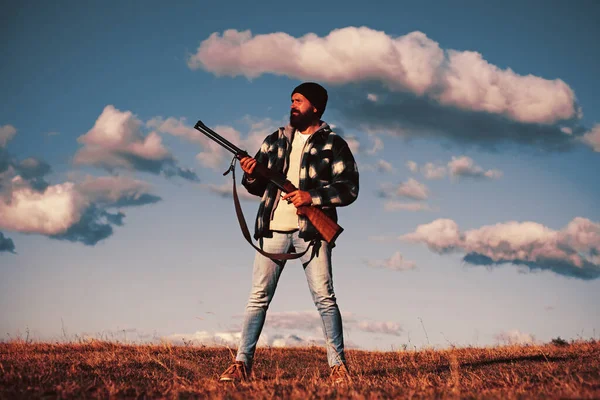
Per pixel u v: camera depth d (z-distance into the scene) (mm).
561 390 4156
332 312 5410
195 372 6145
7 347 8156
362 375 5941
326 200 5367
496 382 5000
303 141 5676
